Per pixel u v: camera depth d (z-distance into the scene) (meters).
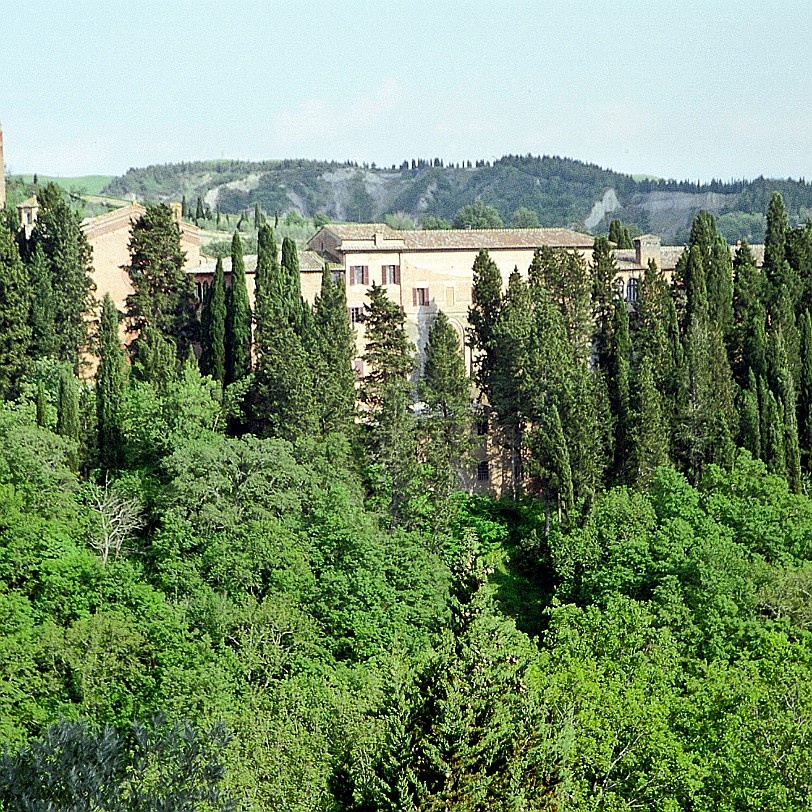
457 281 163.50
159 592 96.12
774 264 166.38
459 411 135.88
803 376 148.38
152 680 84.31
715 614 98.50
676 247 187.00
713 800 63.75
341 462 119.31
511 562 125.06
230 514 104.81
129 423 121.25
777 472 134.38
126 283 156.88
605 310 154.25
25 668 83.31
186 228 170.25
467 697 56.53
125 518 107.06
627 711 68.56
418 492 120.31
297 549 102.31
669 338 147.12
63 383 120.56
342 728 69.31
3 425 112.25
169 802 34.78
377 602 98.88
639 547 110.62
